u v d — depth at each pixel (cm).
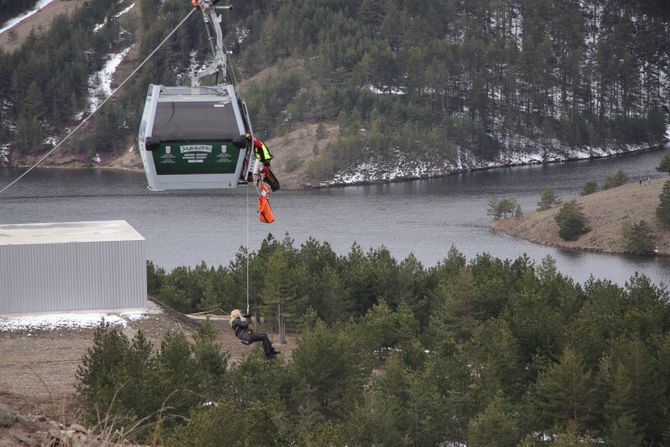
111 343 17075
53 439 4469
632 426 19688
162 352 18088
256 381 19462
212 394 18538
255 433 13538
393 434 17975
